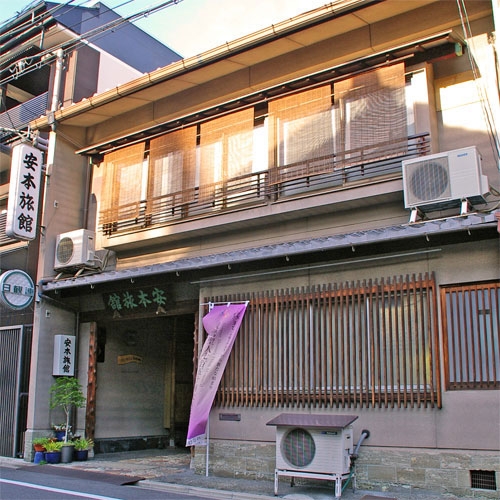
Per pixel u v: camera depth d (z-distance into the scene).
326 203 11.22
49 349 15.07
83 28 18.08
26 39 18.58
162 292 13.67
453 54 10.57
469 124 10.59
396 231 9.60
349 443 9.52
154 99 14.80
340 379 10.44
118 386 16.09
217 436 11.64
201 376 11.77
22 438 14.74
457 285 9.67
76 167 16.48
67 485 10.59
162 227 13.64
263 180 12.39
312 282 11.15
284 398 10.95
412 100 10.85
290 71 12.66
